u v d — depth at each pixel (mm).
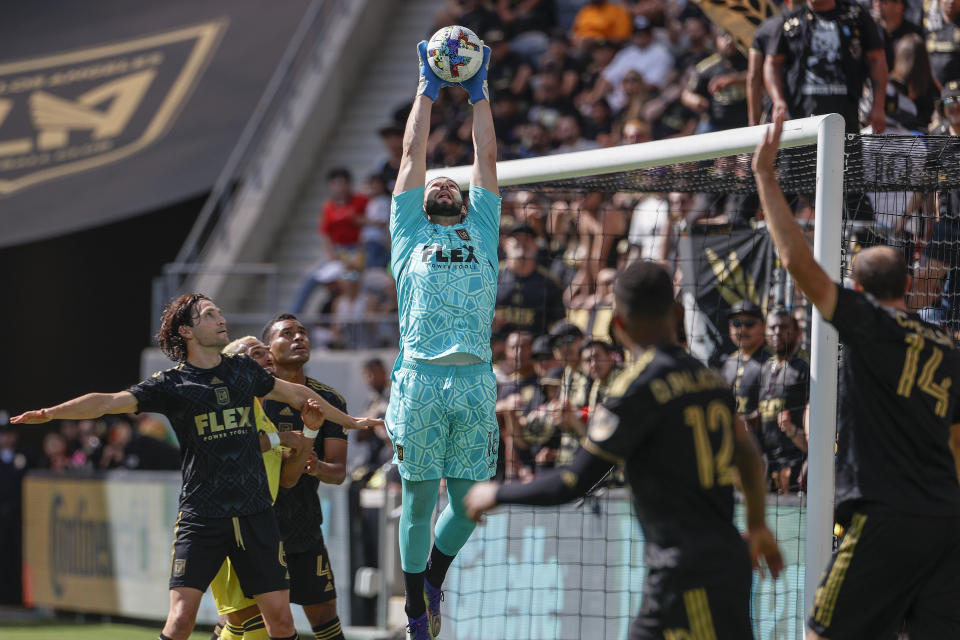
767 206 14477
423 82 18406
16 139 54406
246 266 52000
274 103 55469
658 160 18812
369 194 48531
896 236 22953
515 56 50125
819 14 24438
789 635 21359
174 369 18344
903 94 27312
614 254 35250
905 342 14625
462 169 20797
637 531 23703
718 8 28672
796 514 21703
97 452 46500
